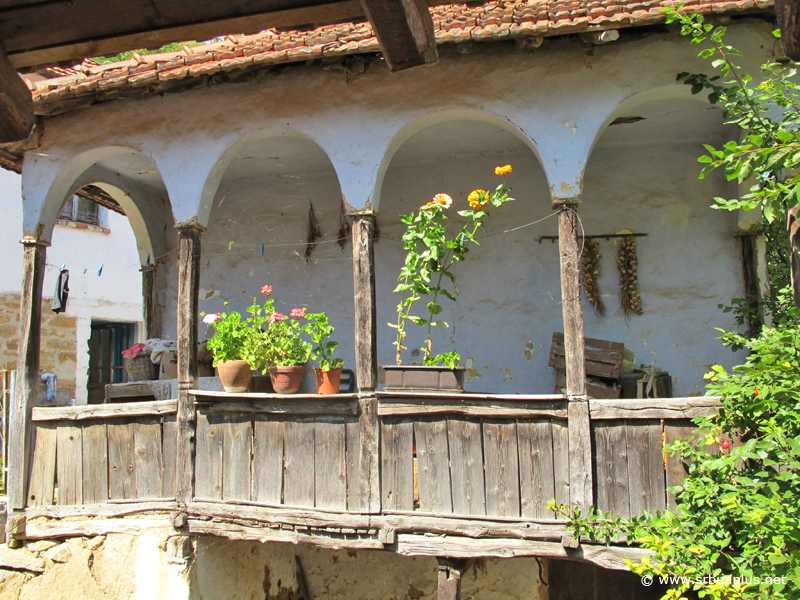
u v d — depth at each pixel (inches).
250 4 75.3
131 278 517.7
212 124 219.6
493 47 194.7
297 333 279.3
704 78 178.7
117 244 508.7
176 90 223.3
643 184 253.9
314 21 77.5
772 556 119.1
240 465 207.0
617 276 253.9
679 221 249.6
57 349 458.9
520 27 179.2
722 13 173.8
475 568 233.9
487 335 264.4
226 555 227.8
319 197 292.0
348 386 275.3
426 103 198.5
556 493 177.0
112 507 219.5
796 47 68.8
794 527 122.2
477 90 194.9
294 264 292.5
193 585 210.8
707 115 226.7
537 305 260.7
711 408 166.1
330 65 205.8
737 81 171.9
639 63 184.7
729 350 240.7
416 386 191.0
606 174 257.8
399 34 72.1
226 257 302.0
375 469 191.5
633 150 255.8
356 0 73.8
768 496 137.8
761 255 241.9
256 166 284.5
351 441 195.6
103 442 224.7
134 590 214.1
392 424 192.9
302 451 200.7
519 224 264.8
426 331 270.4
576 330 178.5
